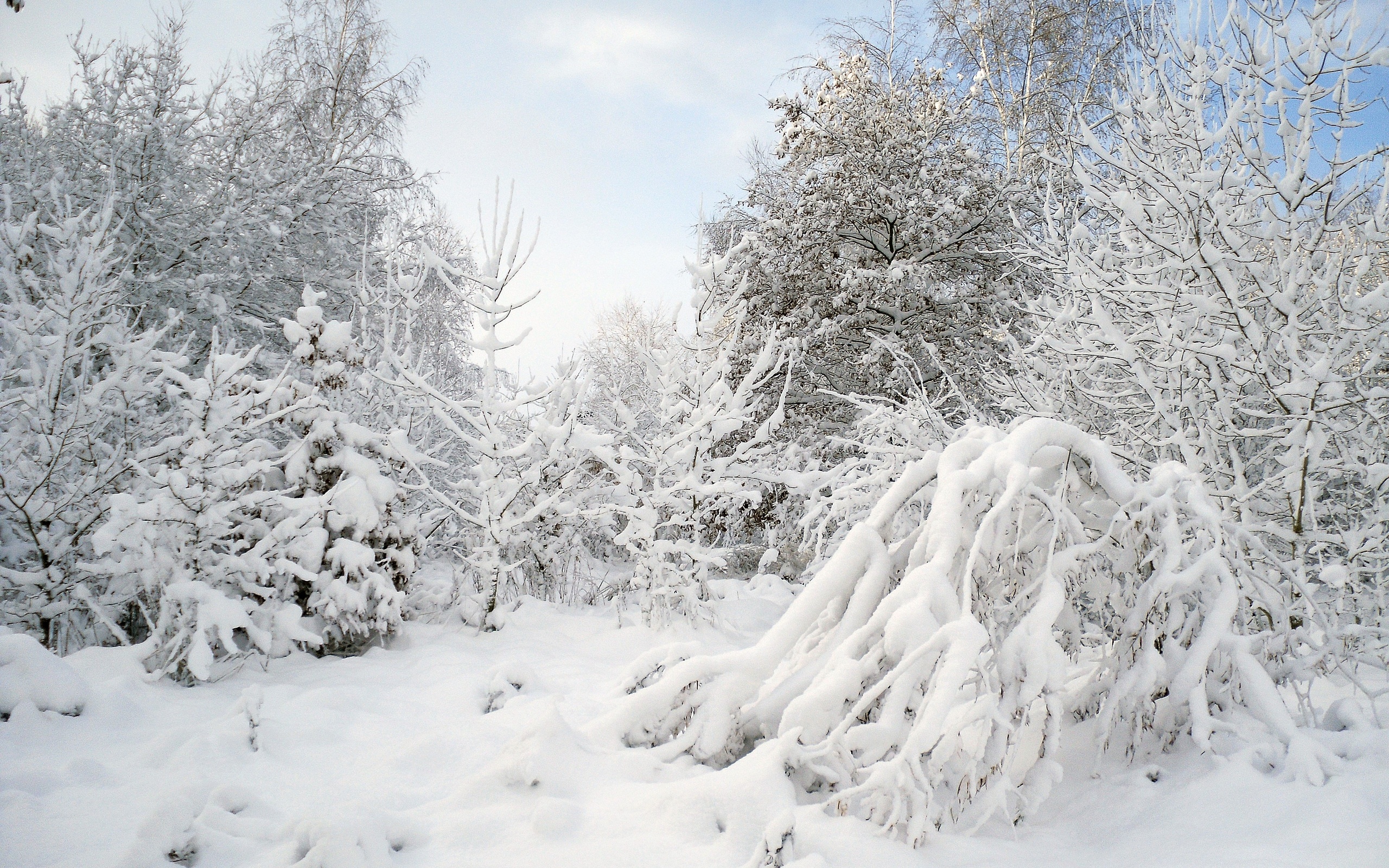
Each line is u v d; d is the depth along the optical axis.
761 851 2.01
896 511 3.18
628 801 2.38
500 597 6.40
